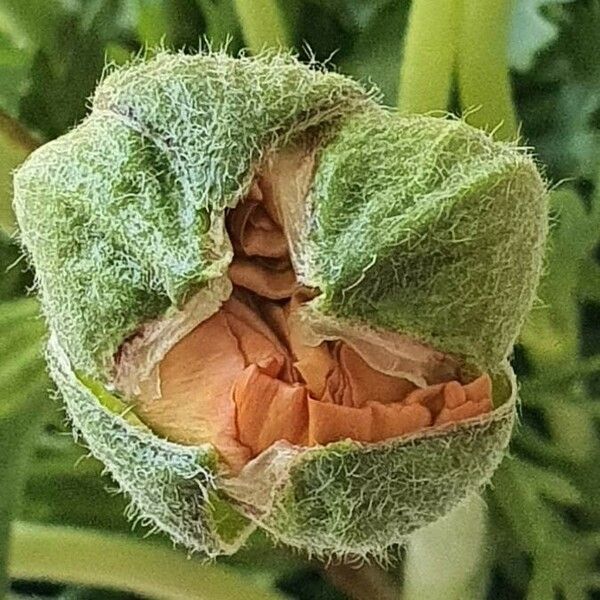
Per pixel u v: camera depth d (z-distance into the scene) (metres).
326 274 0.05
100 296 0.05
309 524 0.05
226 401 0.05
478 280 0.05
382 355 0.05
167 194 0.05
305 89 0.05
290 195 0.05
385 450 0.05
